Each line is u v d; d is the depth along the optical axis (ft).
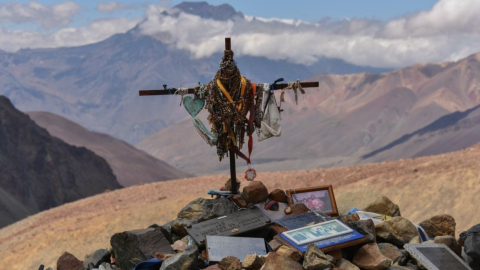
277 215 14.70
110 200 84.43
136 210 74.18
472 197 68.03
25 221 90.48
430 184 73.51
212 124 14.56
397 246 14.25
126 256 14.23
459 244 14.06
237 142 14.75
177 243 14.25
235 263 12.87
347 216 14.62
